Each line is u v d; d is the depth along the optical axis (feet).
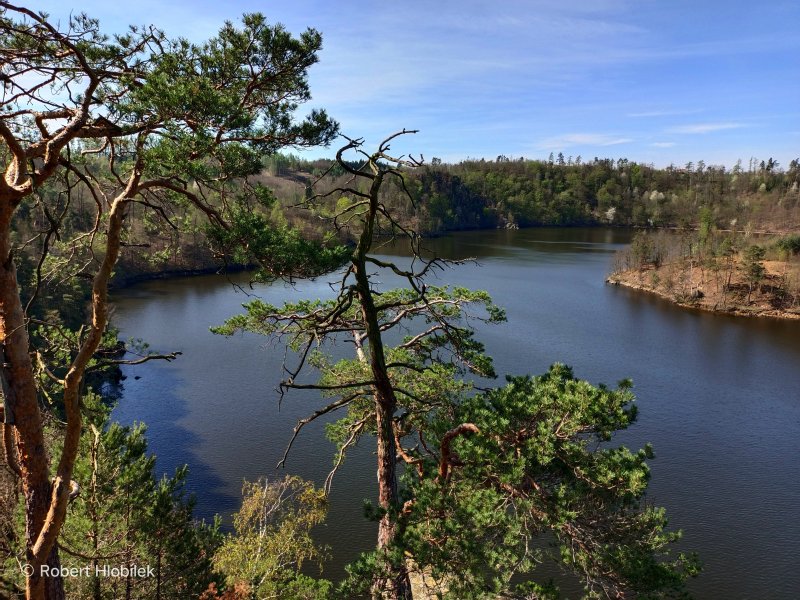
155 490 43.86
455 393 47.11
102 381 130.62
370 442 105.19
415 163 34.71
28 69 28.68
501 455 34.35
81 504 38.58
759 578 72.54
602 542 32.45
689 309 242.17
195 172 28.25
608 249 444.96
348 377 49.57
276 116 33.01
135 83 29.68
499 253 398.21
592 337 183.01
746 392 137.28
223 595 45.19
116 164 38.88
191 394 126.72
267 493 73.61
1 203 27.94
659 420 119.24
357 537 78.38
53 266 35.86
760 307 241.35
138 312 200.64
